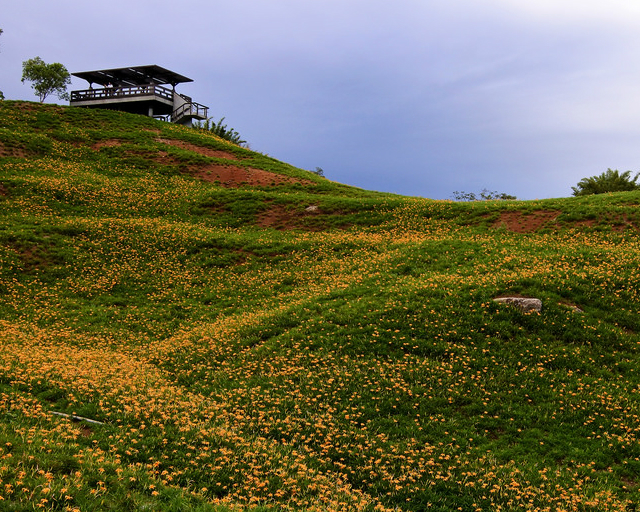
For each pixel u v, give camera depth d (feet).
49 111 213.46
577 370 60.39
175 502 29.45
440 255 103.91
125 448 37.04
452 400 53.67
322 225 140.67
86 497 27.73
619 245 107.34
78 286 100.22
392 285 87.61
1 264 100.73
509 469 42.42
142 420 43.04
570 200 141.79
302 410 51.24
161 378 59.82
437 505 37.45
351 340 66.54
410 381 57.36
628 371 60.54
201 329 82.02
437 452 44.96
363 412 51.49
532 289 77.56
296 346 66.23
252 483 34.71
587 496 38.96
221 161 198.49
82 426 40.86
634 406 52.90
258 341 71.10
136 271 109.81
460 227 130.52
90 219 131.03
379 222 140.67
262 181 186.29
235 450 39.73
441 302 75.00
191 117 273.13
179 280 107.14
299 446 43.86
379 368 59.52
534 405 53.47
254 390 55.67
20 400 42.93
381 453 43.60
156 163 186.70
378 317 72.33
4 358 56.24
